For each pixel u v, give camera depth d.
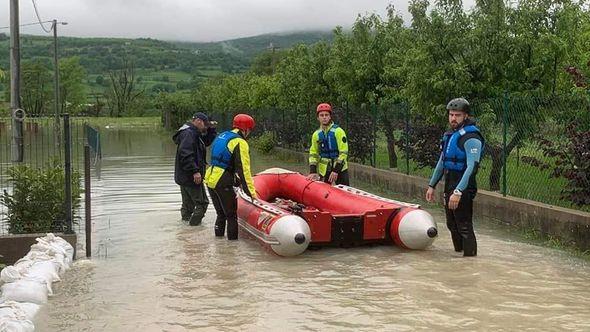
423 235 7.83
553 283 6.52
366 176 15.22
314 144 10.15
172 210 11.35
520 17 11.28
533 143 9.67
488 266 7.20
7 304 5.43
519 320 5.42
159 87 113.62
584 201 8.14
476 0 11.72
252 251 8.16
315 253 8.01
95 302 6.06
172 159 22.17
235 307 5.89
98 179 15.70
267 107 28.20
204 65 142.38
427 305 5.85
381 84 16.03
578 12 11.95
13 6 14.41
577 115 8.69
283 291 6.38
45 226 8.33
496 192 10.37
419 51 11.95
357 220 8.08
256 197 8.94
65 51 138.38
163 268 7.33
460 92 11.40
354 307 5.83
